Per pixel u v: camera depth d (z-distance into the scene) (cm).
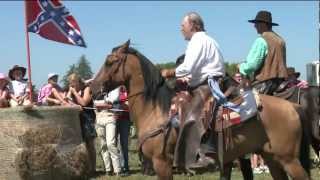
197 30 669
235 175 1049
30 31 824
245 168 771
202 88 661
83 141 895
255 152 656
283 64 768
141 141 686
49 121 812
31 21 824
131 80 697
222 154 645
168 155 669
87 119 1015
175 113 663
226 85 669
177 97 672
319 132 804
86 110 1020
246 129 642
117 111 1101
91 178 1042
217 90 649
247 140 645
